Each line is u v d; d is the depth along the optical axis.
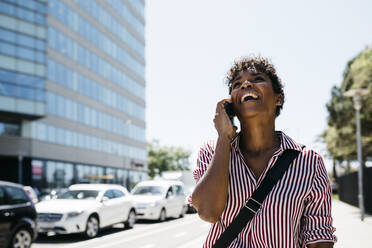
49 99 38.31
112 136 51.44
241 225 1.41
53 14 39.69
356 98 15.32
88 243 10.20
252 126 1.50
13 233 7.84
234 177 1.45
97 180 46.94
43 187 37.16
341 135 24.38
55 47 39.78
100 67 49.06
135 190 17.42
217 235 1.47
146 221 16.55
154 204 15.82
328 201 1.45
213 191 1.36
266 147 1.51
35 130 36.34
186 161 83.50
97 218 11.64
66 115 41.28
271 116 1.53
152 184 17.62
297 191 1.40
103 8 50.47
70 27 42.72
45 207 10.97
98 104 48.12
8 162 35.50
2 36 32.69
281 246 1.37
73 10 43.47
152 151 82.19
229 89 1.66
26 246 8.22
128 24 58.19
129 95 57.53
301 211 1.43
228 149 1.41
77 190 12.51
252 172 1.44
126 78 56.75
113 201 12.72
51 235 11.83
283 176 1.42
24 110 33.62
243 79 1.56
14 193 8.20
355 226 11.84
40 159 37.00
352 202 22.58
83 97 44.78
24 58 34.03
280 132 1.58
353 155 28.23
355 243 8.37
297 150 1.45
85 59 45.62
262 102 1.50
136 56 60.97
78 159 43.06
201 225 14.67
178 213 18.23
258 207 1.40
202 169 1.54
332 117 26.11
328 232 1.42
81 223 10.77
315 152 1.47
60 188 39.66
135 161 58.59
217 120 1.47
